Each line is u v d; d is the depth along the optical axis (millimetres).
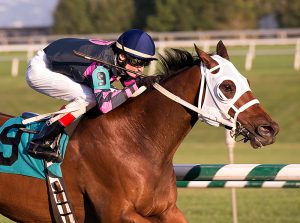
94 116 9406
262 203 16828
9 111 36594
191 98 9188
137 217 9023
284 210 15828
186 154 26031
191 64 9383
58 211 9336
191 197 17953
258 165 10469
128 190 9039
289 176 10297
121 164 9086
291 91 36781
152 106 9281
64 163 9336
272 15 83250
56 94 9648
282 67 43312
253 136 8859
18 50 47094
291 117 33750
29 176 9492
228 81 8930
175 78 9297
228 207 16250
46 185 9422
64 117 9242
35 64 9727
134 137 9250
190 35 54531
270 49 51281
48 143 9312
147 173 9117
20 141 9602
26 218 9680
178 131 9266
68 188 9336
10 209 9711
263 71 41406
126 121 9312
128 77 9586
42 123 9688
